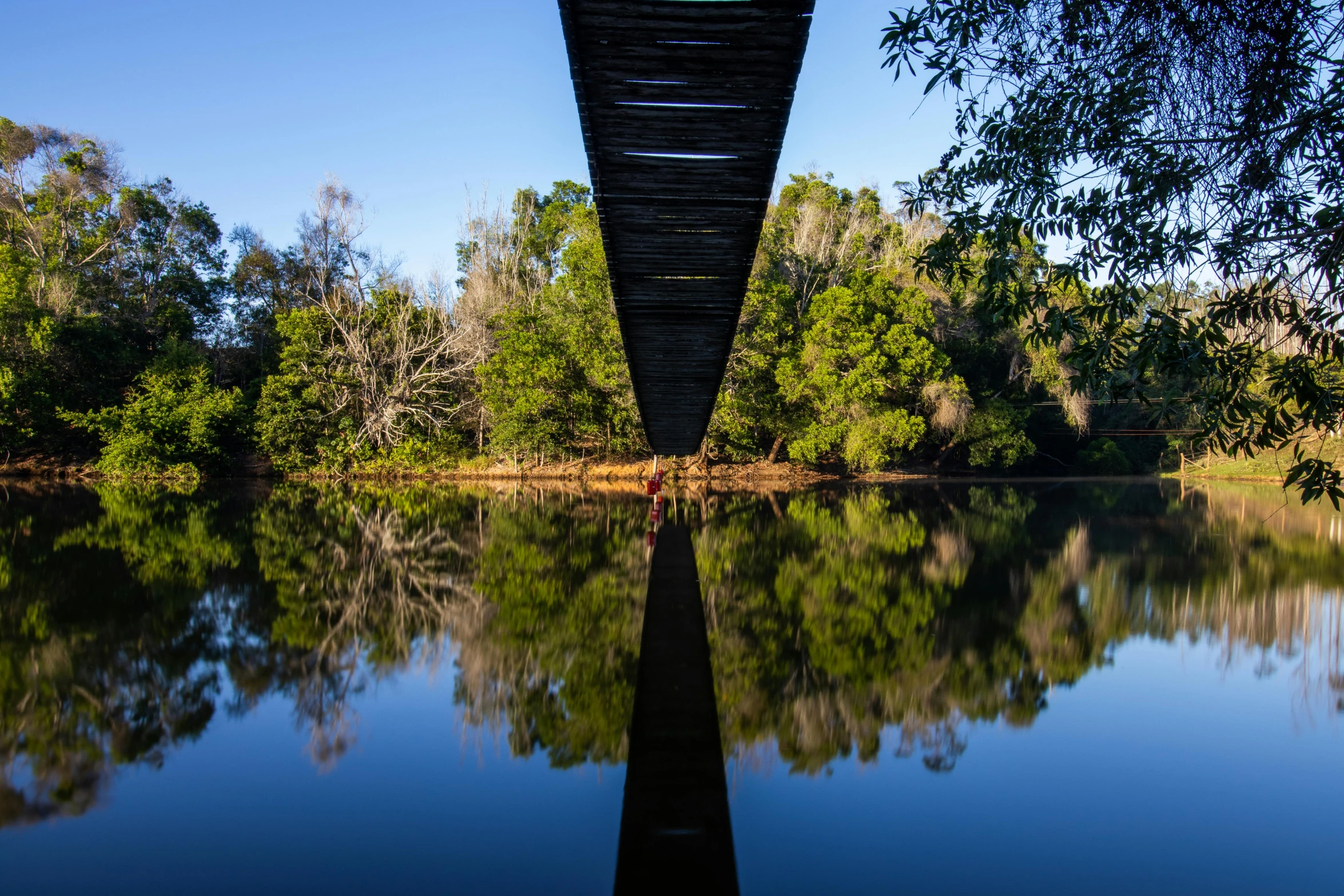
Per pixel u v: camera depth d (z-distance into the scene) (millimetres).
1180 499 20719
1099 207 3541
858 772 4188
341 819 3641
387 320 28609
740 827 3600
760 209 3420
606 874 3168
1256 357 3248
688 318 4879
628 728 4793
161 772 4172
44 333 24344
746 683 5715
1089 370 3543
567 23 2314
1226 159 3297
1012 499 20812
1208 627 7434
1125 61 3514
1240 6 3238
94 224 31500
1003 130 3785
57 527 13766
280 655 6340
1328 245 3047
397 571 10070
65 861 3312
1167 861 3363
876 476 28812
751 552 11750
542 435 25719
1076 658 6402
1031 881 3178
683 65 2502
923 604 8344
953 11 3662
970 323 27938
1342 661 6348
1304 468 2971
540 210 40031
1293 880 3217
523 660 6207
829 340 24516
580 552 11680
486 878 3145
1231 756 4469
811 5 2248
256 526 14219
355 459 27359
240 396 27141
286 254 34594
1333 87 3012
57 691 5457
